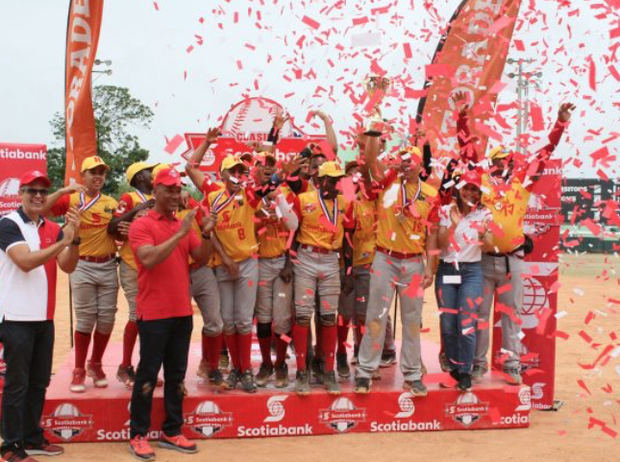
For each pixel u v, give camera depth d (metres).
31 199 5.22
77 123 7.42
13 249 5.09
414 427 6.34
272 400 6.14
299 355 6.19
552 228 7.08
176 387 5.73
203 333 6.38
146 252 5.32
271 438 6.12
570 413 7.09
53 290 5.41
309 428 6.20
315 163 6.76
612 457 5.64
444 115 7.02
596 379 8.70
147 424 5.63
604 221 7.32
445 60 7.02
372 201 6.71
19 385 5.22
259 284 6.39
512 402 6.46
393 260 6.22
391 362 7.41
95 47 7.38
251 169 6.36
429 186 6.57
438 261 6.60
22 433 5.31
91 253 6.06
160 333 5.51
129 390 6.18
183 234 5.28
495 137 5.93
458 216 6.15
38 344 5.44
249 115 8.55
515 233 6.57
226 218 6.10
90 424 5.93
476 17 7.04
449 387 6.43
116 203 6.27
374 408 6.29
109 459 5.49
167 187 5.43
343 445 5.92
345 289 6.79
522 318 7.17
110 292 6.18
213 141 6.40
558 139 6.49
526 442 6.04
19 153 7.29
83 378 6.18
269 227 6.32
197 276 6.13
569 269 25.94
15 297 5.18
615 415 7.02
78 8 7.34
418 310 6.29
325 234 6.14
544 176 7.08
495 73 6.97
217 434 6.08
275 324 6.30
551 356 7.14
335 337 6.27
